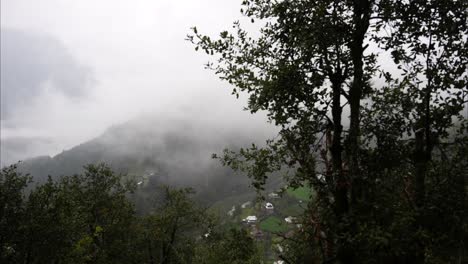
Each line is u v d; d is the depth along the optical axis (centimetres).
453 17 762
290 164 789
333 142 764
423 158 777
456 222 690
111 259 3431
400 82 784
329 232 714
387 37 786
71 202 2442
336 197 726
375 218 671
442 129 792
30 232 2152
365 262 668
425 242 657
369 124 783
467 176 713
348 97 764
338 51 765
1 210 2128
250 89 820
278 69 760
